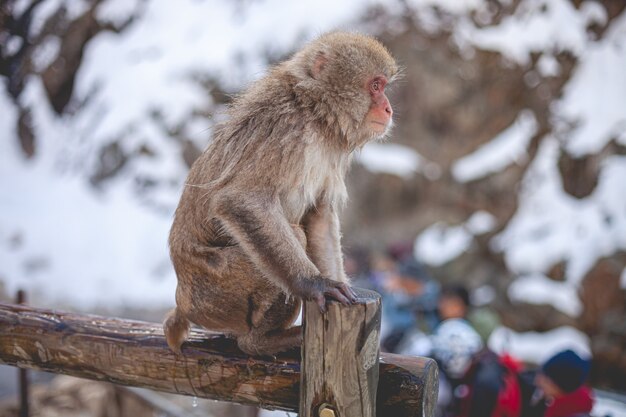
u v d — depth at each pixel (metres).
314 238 3.43
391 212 10.74
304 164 3.06
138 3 10.45
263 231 2.89
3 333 3.44
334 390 2.57
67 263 8.09
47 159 9.56
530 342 8.53
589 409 4.26
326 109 3.19
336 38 3.35
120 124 9.23
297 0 9.92
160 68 9.63
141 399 5.99
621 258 8.78
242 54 9.43
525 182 10.20
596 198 9.52
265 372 2.93
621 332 8.38
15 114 9.83
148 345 3.17
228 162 3.08
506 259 9.52
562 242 9.29
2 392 6.93
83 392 6.70
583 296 8.80
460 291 5.43
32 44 10.00
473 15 10.57
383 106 3.30
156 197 8.75
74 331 3.32
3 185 9.12
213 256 3.06
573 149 9.83
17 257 8.09
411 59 10.40
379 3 10.11
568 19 10.59
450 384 4.87
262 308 3.00
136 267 8.08
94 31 10.23
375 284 6.96
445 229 10.28
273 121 3.07
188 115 9.13
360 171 10.63
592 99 10.09
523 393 4.57
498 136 10.68
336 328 2.56
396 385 2.71
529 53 10.41
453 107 10.67
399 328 6.55
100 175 9.06
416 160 10.77
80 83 9.90
